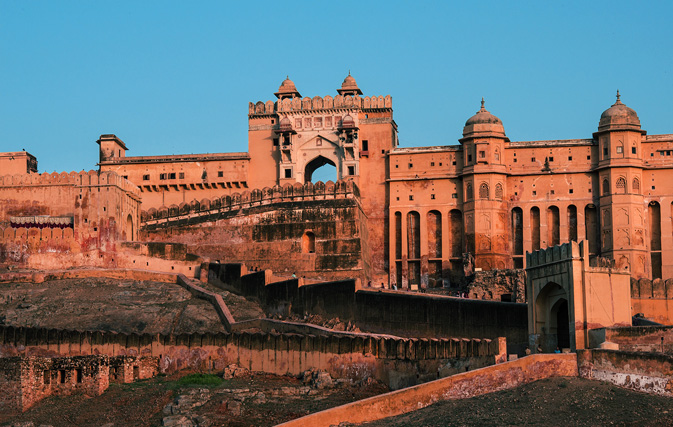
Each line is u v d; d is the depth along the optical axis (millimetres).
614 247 83250
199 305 71062
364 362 52531
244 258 84500
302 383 53562
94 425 48938
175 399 50469
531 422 40812
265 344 56750
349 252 82875
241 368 56531
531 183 86875
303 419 42250
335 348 53750
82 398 52719
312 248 84500
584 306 49219
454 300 58531
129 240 84812
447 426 41344
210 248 85625
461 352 49188
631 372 44312
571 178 86375
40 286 76062
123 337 60781
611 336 47938
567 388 44156
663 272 83312
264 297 72188
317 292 66812
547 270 51750
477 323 57219
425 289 85562
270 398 50531
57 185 84062
